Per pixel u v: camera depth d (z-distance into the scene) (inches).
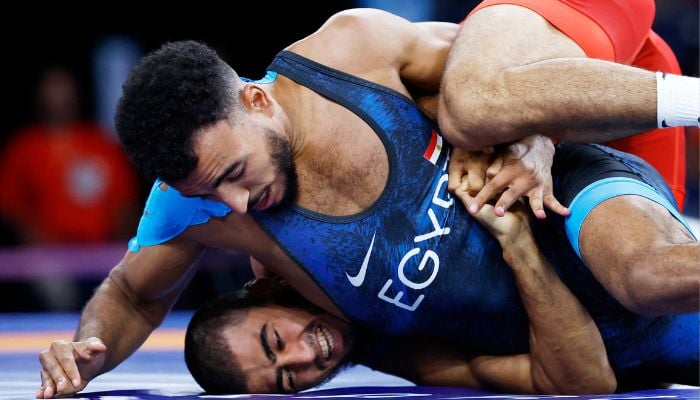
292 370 159.5
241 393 160.4
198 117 136.4
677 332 161.2
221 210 154.1
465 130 144.5
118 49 399.9
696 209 350.6
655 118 136.3
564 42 150.1
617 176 148.8
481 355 164.9
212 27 405.4
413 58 160.1
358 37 157.5
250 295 162.9
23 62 414.3
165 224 158.9
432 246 152.0
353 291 153.9
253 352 157.5
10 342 260.1
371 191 150.5
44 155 357.7
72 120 362.9
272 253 155.6
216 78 139.8
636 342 159.5
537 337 152.3
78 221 360.2
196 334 161.2
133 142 138.6
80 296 341.1
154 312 170.4
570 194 150.7
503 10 152.3
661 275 131.8
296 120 150.5
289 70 154.6
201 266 331.6
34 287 340.2
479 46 146.8
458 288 154.6
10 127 422.3
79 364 153.7
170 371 201.3
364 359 171.9
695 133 350.3
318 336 161.5
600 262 141.3
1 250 355.3
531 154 147.9
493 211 150.3
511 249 150.5
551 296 149.9
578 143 153.0
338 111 151.7
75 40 412.2
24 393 162.6
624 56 162.1
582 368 151.6
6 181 360.2
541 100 138.5
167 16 406.9
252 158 140.6
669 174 181.8
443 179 153.6
